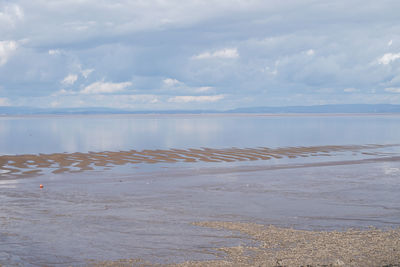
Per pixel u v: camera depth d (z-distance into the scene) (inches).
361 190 909.8
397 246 520.1
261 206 759.1
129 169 1256.8
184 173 1169.4
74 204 772.6
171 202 791.7
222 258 489.1
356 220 661.9
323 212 713.0
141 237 569.0
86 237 569.6
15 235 577.3
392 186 957.2
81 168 1273.4
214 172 1187.3
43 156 1565.0
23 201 796.6
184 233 586.9
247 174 1146.7
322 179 1057.5
